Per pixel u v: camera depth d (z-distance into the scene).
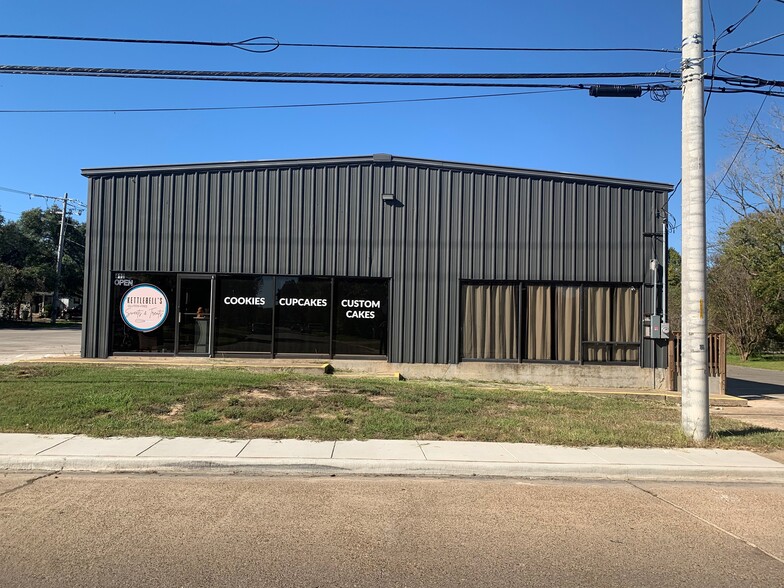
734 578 4.30
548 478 7.20
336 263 15.41
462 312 15.67
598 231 15.91
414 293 15.53
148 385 11.10
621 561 4.59
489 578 4.23
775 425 11.17
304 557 4.54
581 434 8.89
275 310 15.31
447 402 11.02
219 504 5.84
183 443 7.92
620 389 15.11
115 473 6.98
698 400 8.85
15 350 21.92
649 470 7.32
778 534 5.30
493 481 6.98
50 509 5.60
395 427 8.98
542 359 15.69
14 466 7.05
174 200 15.22
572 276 15.79
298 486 6.57
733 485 7.07
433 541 4.95
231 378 12.14
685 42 8.98
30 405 9.54
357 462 7.20
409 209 15.60
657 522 5.59
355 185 15.53
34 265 55.25
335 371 15.20
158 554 4.54
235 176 15.33
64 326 51.62
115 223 15.11
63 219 54.25
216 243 15.24
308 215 15.41
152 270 15.15
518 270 15.73
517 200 15.81
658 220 16.03
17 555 4.48
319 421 9.20
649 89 10.23
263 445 7.91
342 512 5.66
